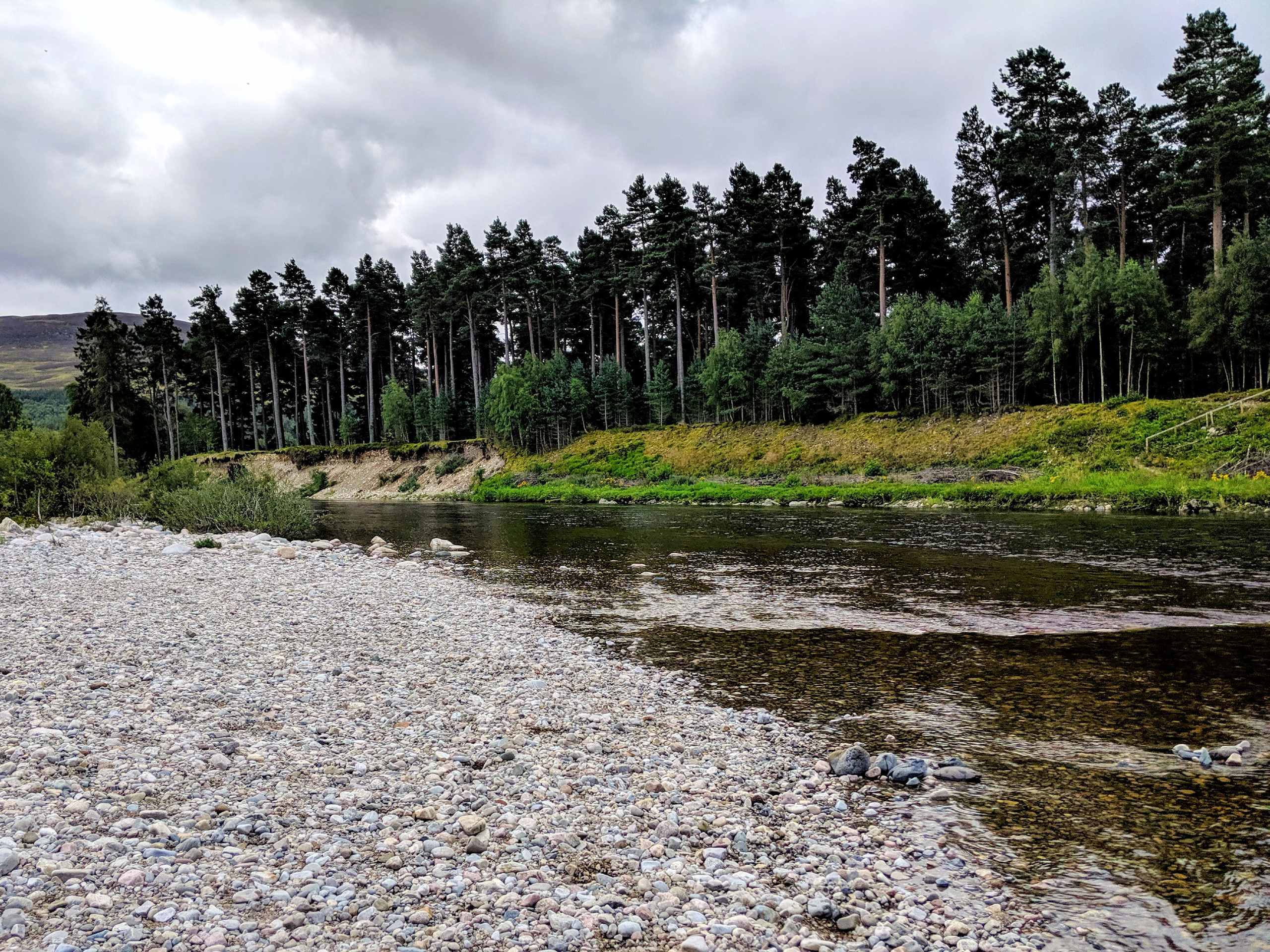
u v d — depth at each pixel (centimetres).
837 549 2355
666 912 454
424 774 662
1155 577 1700
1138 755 720
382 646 1158
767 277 7900
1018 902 474
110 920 402
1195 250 6400
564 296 9038
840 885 494
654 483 6094
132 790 577
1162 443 4184
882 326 6109
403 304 9700
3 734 666
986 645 1152
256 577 1806
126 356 7662
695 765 715
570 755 725
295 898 440
